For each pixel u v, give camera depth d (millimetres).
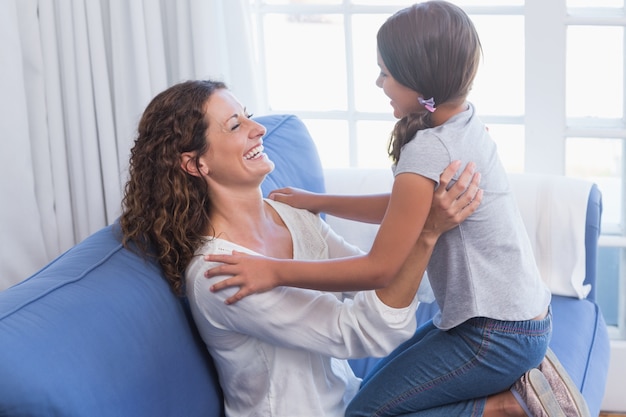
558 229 2508
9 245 2496
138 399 1513
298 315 1691
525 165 2891
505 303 1700
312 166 2459
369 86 3375
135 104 2637
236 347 1763
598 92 2963
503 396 1799
